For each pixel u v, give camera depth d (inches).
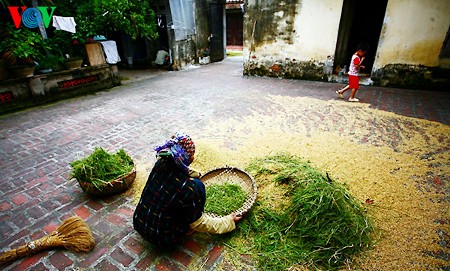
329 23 330.6
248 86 336.8
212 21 531.5
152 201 88.1
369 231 100.6
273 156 148.2
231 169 133.1
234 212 107.7
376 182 133.3
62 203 123.6
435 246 95.6
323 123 209.2
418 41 288.8
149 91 319.6
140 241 101.7
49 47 271.0
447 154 159.0
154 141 184.9
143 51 523.8
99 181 119.3
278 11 357.1
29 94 263.0
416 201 119.0
